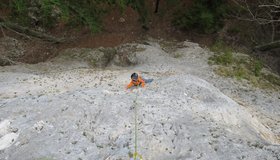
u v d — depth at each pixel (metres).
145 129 7.91
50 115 8.60
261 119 12.57
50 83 13.05
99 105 9.06
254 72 19.05
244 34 23.38
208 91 11.34
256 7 23.88
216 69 18.53
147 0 25.91
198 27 24.06
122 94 10.20
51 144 7.38
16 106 9.27
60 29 23.03
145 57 20.19
